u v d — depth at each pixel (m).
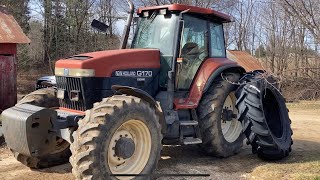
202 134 6.05
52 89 5.80
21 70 28.39
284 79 4.79
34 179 5.21
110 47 27.09
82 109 5.18
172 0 23.53
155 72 5.77
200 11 6.12
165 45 5.90
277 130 6.44
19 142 4.78
